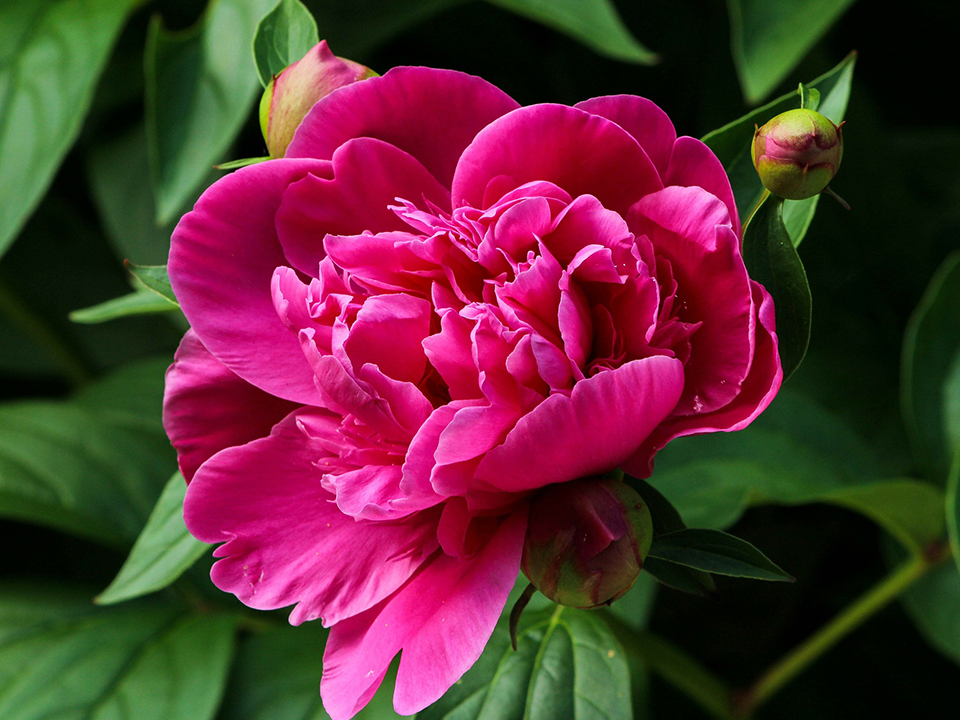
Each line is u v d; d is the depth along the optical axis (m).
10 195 0.88
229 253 0.61
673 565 0.62
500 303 0.58
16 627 0.88
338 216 0.61
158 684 0.81
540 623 0.66
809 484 0.79
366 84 0.60
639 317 0.59
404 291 0.60
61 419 0.99
